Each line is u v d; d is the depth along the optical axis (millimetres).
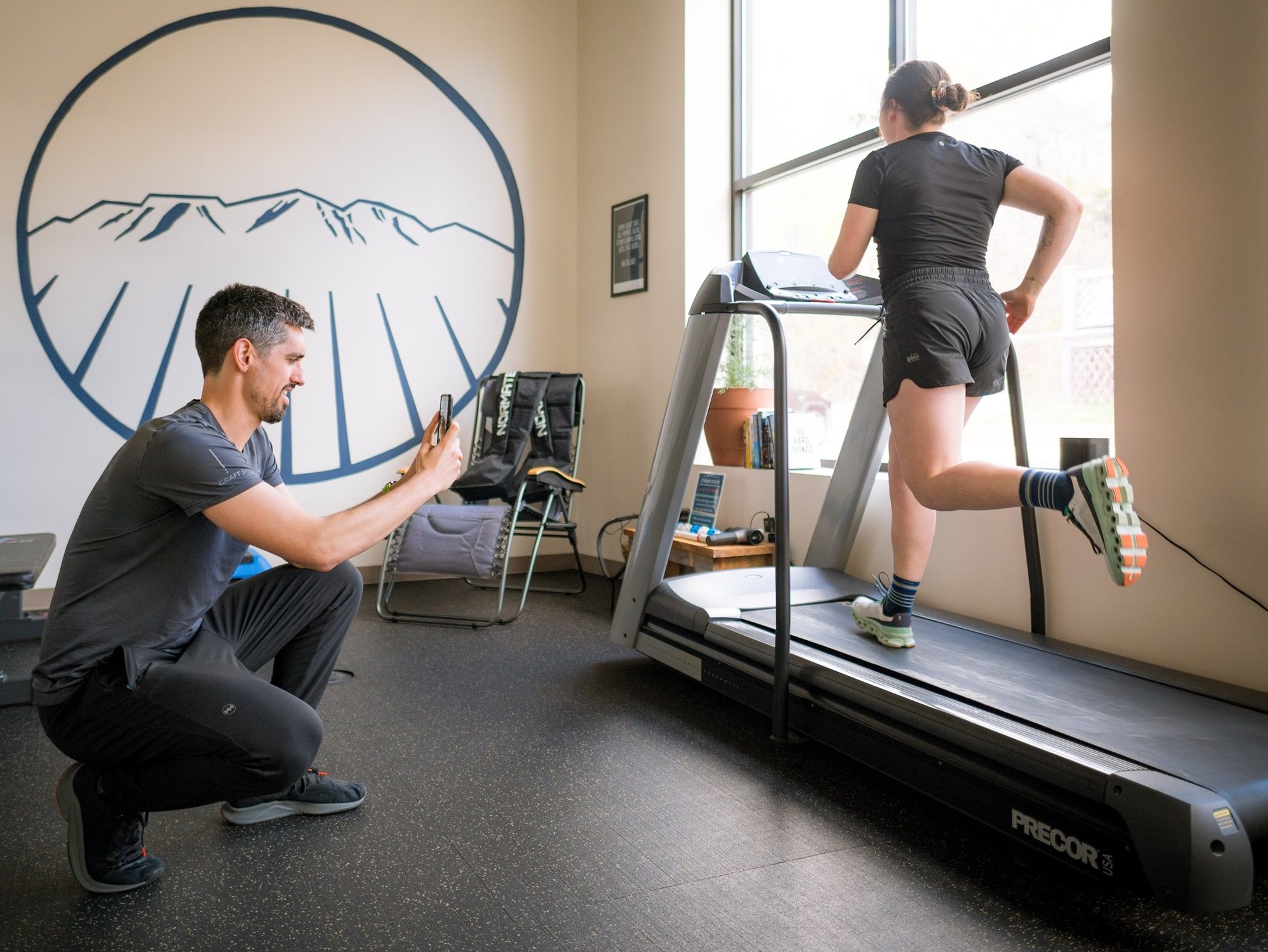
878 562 3225
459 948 1458
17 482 4055
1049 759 1654
